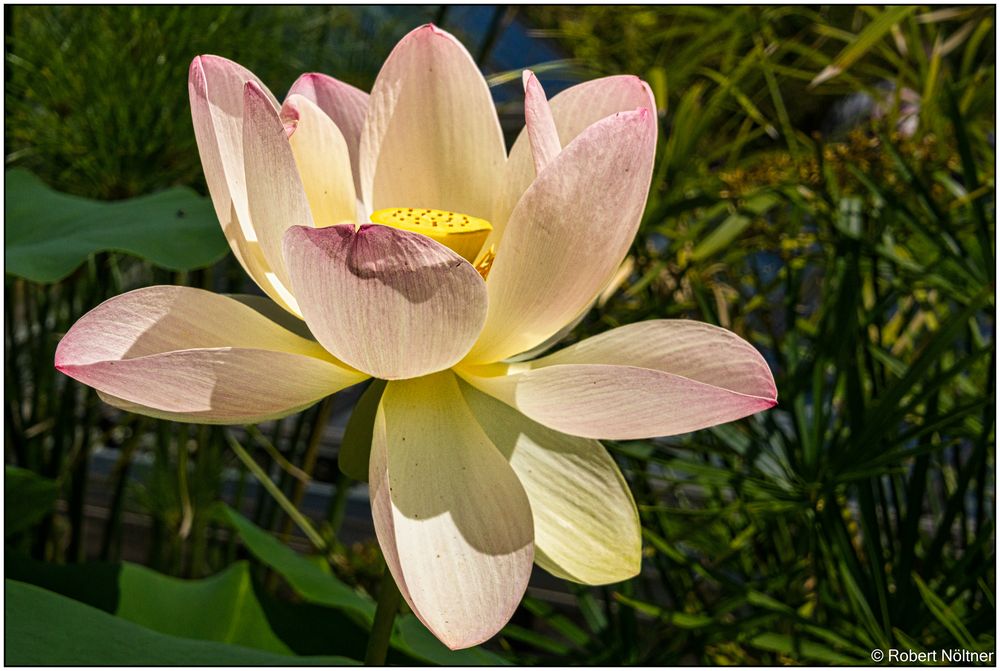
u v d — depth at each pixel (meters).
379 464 0.55
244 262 0.58
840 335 0.86
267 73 1.18
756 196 1.05
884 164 1.05
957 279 0.94
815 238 1.10
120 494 1.27
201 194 1.19
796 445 0.86
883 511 0.90
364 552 1.35
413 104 0.63
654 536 0.89
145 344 0.56
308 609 0.85
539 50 1.69
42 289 1.25
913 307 1.12
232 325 0.58
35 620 0.62
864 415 0.82
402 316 0.54
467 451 0.57
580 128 0.61
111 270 1.18
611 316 1.13
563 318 0.58
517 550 0.55
